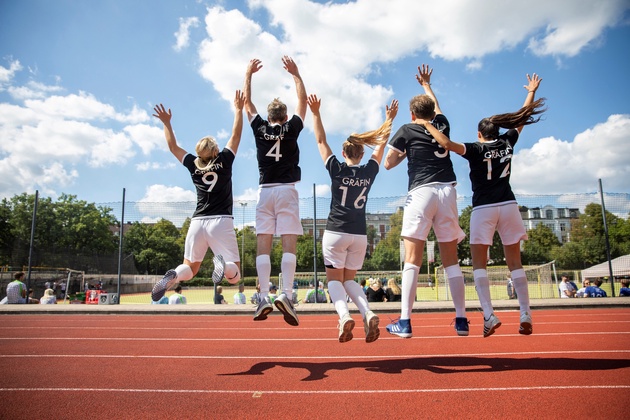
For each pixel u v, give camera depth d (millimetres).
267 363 4156
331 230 4164
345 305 3939
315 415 2598
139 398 2980
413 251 4219
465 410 2643
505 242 4367
